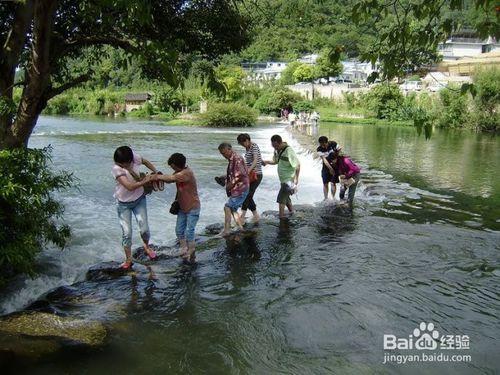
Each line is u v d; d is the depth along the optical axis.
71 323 4.45
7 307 5.13
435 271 6.20
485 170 16.70
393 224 8.62
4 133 6.23
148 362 3.95
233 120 49.38
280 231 7.97
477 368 3.92
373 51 3.90
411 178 14.66
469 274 6.11
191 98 65.56
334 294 5.39
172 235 7.96
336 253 6.88
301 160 18.00
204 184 12.79
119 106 76.38
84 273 6.14
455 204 10.73
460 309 5.06
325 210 9.63
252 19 6.53
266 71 99.06
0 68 6.32
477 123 39.25
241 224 7.96
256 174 8.25
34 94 6.13
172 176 6.17
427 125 3.53
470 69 44.12
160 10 7.99
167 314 4.85
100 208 9.88
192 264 6.32
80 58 9.47
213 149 23.34
